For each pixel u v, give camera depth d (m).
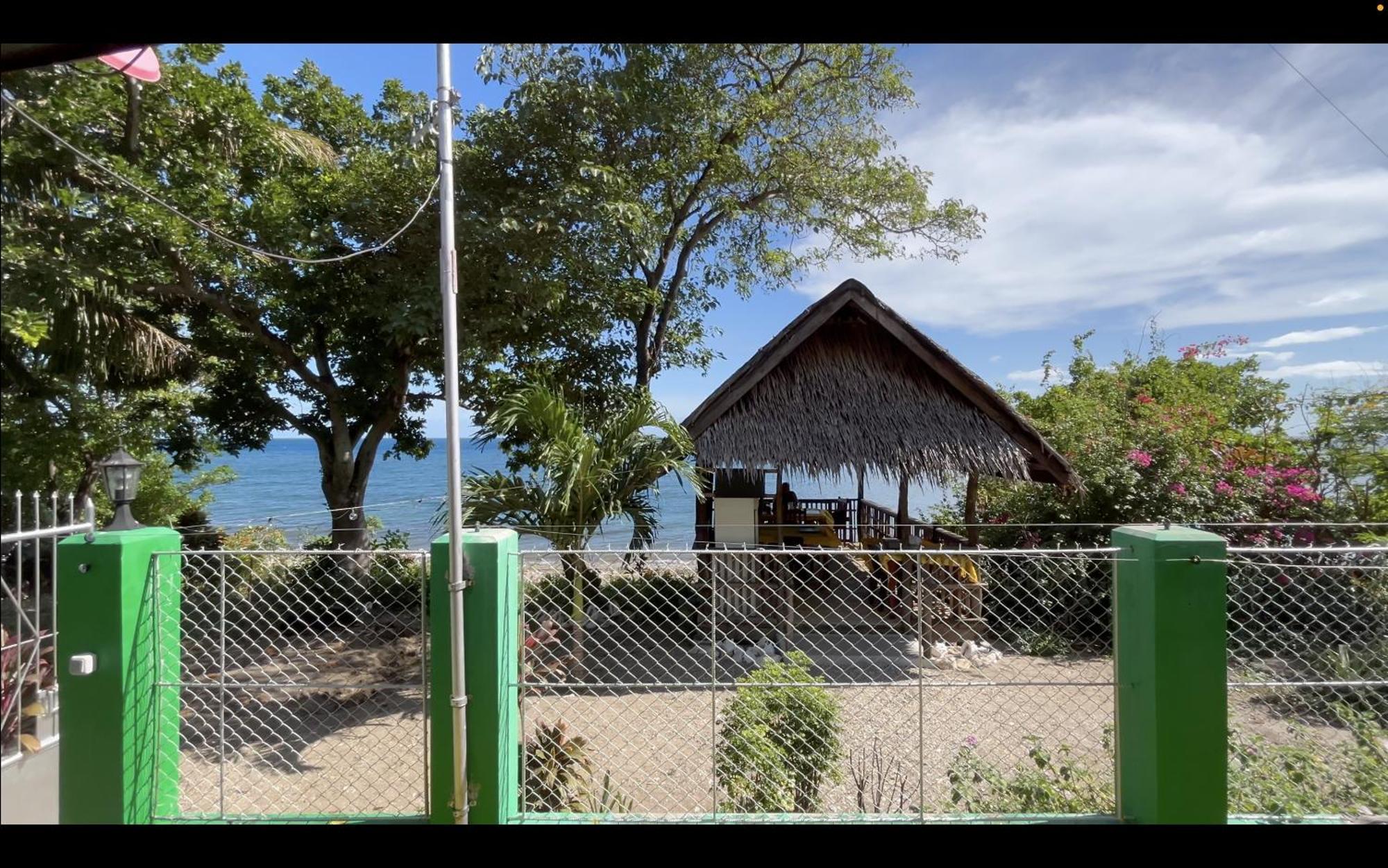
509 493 6.62
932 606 8.18
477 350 9.73
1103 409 10.70
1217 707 2.83
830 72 12.16
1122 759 3.08
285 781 4.74
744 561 7.94
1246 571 7.50
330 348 11.14
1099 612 8.09
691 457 7.67
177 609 3.20
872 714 5.78
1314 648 6.39
